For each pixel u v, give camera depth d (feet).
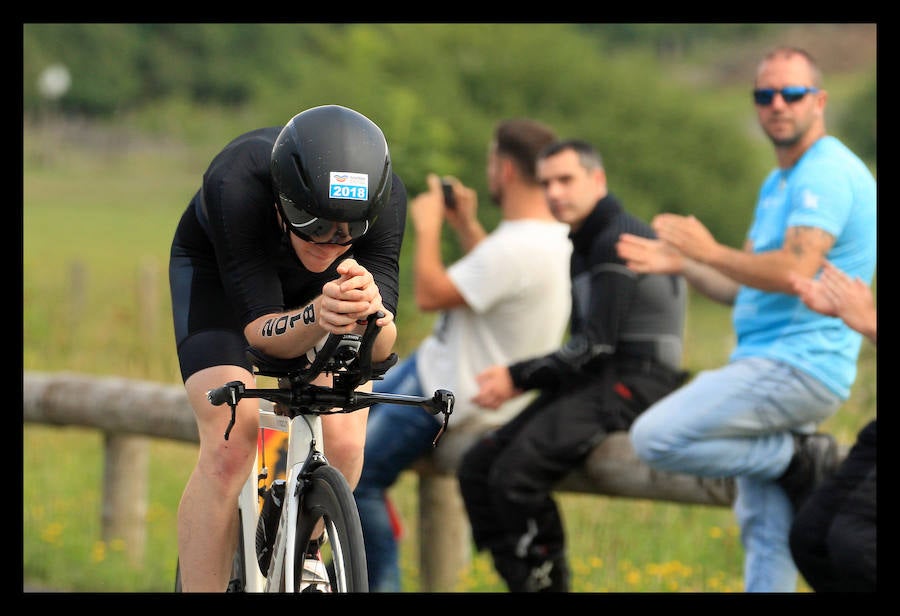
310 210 36.96
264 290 40.40
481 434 65.36
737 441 54.90
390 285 41.42
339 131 37.06
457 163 157.69
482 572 74.69
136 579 77.46
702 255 53.98
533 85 197.47
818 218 53.42
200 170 537.65
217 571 43.09
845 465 50.55
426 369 66.59
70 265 174.60
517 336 65.72
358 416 43.47
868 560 49.21
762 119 55.98
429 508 71.56
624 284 59.36
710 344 115.65
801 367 53.83
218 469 42.55
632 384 60.29
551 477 60.34
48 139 611.06
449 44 187.83
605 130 203.92
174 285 45.29
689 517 77.61
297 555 40.32
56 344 148.56
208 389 42.42
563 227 67.31
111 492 82.58
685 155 215.10
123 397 80.12
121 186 502.79
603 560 73.67
